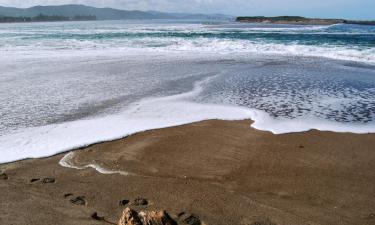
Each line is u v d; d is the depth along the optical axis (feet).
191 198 15.61
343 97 34.06
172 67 51.75
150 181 17.30
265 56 63.72
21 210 13.89
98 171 18.42
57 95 34.68
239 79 42.83
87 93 35.60
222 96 34.65
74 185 16.70
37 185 16.60
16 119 27.07
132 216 11.22
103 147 21.76
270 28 170.71
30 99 33.12
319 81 41.29
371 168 18.85
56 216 13.43
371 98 33.55
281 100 33.06
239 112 29.25
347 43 79.41
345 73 46.19
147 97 34.24
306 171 18.52
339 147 21.88
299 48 72.74
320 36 101.50
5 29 207.00
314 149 21.56
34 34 132.98
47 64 54.39
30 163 19.31
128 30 157.69
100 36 114.62
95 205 14.84
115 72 47.65
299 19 336.29
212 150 21.38
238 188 16.66
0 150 21.01
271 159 20.04
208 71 48.29
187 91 36.81
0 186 16.31
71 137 23.27
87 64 54.54
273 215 14.28
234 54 66.80
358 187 16.76
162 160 19.90
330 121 27.04
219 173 18.29
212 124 26.27
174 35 114.01
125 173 18.20
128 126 25.61
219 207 14.88
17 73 46.57
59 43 89.51
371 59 57.57
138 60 58.90
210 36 107.24
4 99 33.06
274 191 16.39
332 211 14.67
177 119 27.45
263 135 23.99
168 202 15.24
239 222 13.70
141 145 22.13
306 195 16.02
